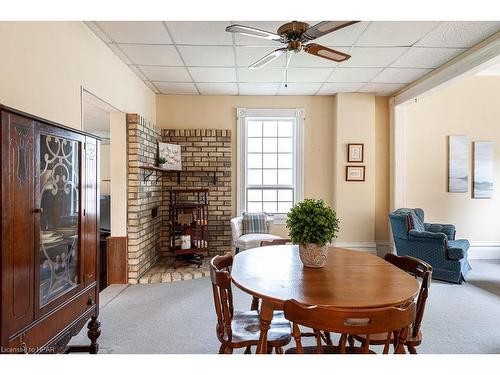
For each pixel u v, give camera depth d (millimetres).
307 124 5059
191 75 4086
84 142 1994
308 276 1708
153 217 4531
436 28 2838
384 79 4270
